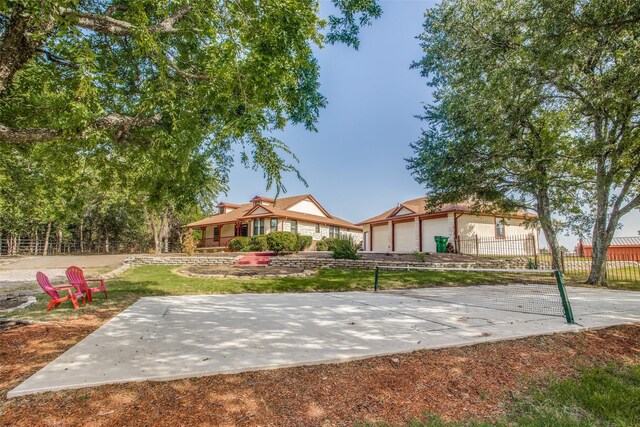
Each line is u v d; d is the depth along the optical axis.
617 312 6.38
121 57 5.60
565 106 12.31
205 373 3.16
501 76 8.33
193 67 5.00
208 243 36.38
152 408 2.58
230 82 3.82
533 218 15.65
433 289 10.40
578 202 13.77
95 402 2.64
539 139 12.92
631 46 6.97
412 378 3.25
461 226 21.78
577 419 2.68
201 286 9.90
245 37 3.61
